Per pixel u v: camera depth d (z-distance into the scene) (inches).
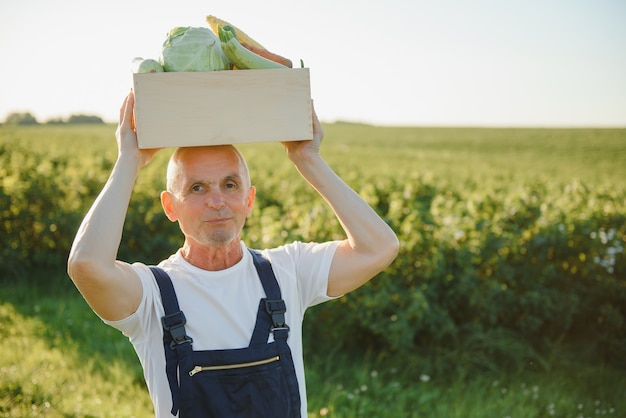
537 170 1223.5
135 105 70.9
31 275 332.2
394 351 224.5
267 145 1373.0
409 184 335.6
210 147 75.5
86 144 1126.4
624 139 1898.4
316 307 219.0
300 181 398.9
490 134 2169.0
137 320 73.5
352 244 80.6
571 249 245.1
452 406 192.1
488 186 541.3
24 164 446.9
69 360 213.0
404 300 215.3
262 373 72.9
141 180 383.9
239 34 78.2
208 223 74.3
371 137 2114.9
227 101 72.9
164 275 76.2
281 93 74.5
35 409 172.1
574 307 232.8
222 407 71.1
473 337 221.1
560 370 224.7
